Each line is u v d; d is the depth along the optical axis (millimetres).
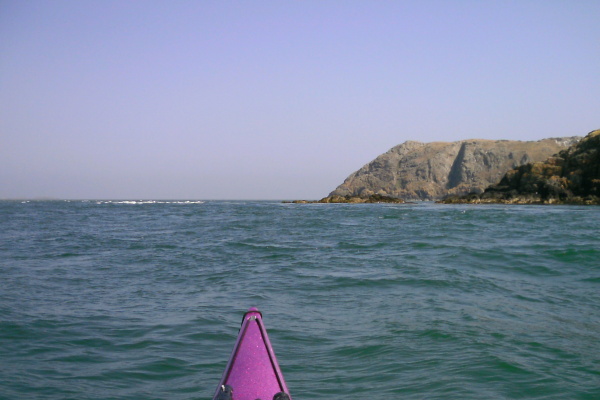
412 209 63938
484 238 22141
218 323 8469
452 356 6695
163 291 11117
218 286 11672
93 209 68000
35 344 7320
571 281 11883
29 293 10836
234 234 25688
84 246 20156
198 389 5844
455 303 9633
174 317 8859
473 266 14031
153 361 6691
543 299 9984
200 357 6859
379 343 7242
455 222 34562
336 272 13328
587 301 9820
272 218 42000
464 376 6043
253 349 5301
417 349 6988
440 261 14977
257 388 4715
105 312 9203
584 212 50188
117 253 17875
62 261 15875
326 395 5617
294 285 11656
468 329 7859
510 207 69875
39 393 5680
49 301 10078
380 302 9781
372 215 46594
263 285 11695
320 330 7926
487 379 5957
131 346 7281
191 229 29312
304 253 17547
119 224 34375
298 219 40281
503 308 9219
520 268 13719
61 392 5719
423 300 9891
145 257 16766
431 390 5688
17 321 8422
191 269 14203
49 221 38281
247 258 16438
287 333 7766
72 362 6645
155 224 34188
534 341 7297
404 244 19859
